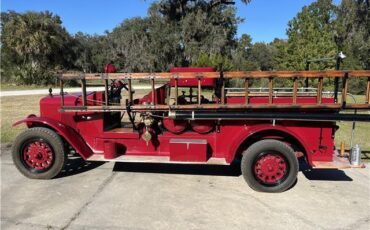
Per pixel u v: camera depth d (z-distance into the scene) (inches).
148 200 168.7
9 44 1275.8
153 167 220.8
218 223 146.3
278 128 180.9
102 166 222.4
